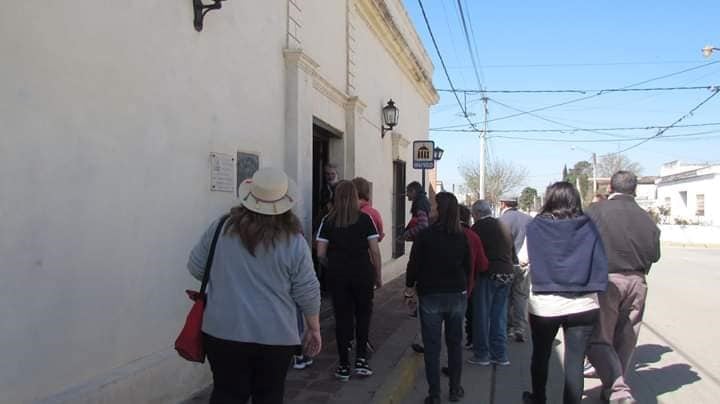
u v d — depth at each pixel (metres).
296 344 3.17
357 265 5.52
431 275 5.02
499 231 6.47
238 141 5.58
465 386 5.88
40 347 3.33
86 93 3.63
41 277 3.33
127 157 4.01
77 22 3.54
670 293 12.85
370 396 5.11
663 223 44.50
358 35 10.03
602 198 6.14
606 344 4.85
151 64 4.25
